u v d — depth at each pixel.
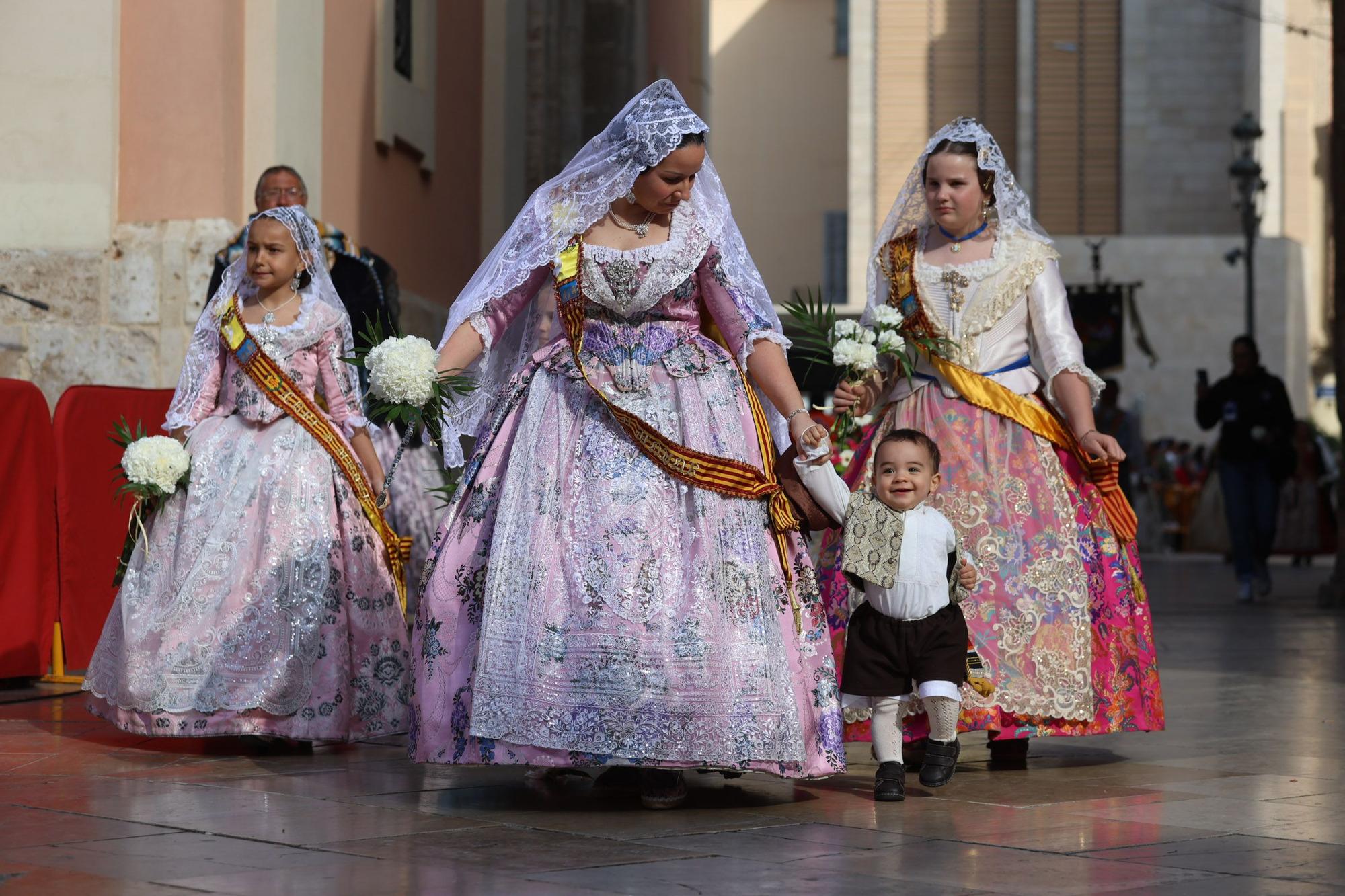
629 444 4.91
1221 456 14.41
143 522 6.12
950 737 5.14
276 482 6.05
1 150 9.69
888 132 36.97
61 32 9.63
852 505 5.09
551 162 16.69
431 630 4.93
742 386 5.12
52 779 5.24
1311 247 35.53
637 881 3.74
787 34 44.47
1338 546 13.67
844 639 5.70
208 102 9.60
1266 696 7.64
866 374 5.97
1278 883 3.75
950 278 5.96
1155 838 4.32
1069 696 5.64
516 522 4.84
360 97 11.56
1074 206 36.06
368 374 5.32
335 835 4.29
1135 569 5.91
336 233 7.82
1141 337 19.84
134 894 3.56
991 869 3.91
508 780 5.30
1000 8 36.84
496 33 14.98
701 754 4.61
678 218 5.09
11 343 9.57
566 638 4.68
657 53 20.00
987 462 5.80
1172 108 35.84
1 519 7.49
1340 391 13.74
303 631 5.91
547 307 5.32
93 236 9.62
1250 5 35.22
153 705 5.86
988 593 5.66
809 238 44.31
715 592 4.75
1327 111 35.59
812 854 4.09
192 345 6.33
